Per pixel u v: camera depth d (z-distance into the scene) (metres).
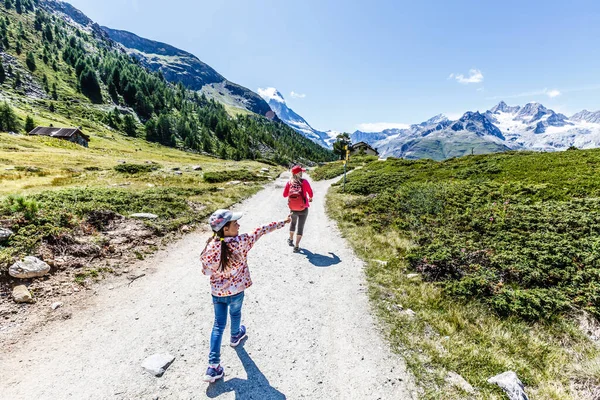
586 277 7.06
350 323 5.82
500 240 9.70
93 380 4.20
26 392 3.91
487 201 14.48
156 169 36.06
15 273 6.14
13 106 113.69
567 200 13.20
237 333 4.87
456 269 7.96
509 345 5.22
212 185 24.61
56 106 133.75
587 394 4.22
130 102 175.38
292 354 4.94
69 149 70.94
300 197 9.45
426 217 13.12
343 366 4.68
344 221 13.88
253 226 13.42
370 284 7.48
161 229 10.90
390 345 5.18
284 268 8.48
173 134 150.88
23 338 4.89
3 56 149.25
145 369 4.46
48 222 8.34
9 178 26.58
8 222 7.78
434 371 4.57
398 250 9.87
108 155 71.69
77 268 7.23
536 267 7.68
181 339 5.22
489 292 6.83
